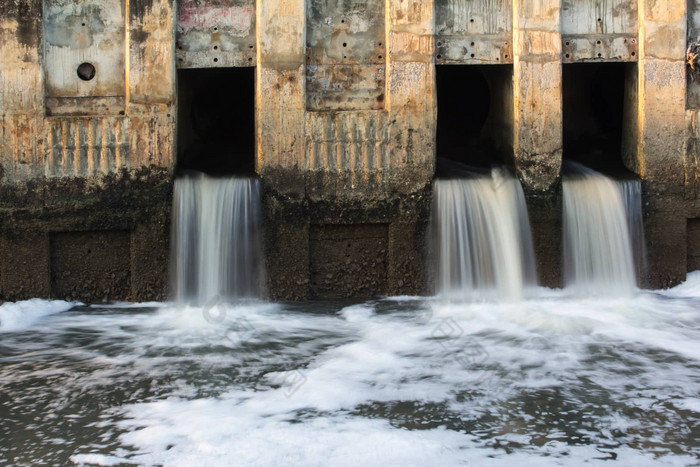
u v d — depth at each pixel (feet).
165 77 33.81
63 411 22.76
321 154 34.40
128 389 24.41
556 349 27.76
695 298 34.45
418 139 34.55
